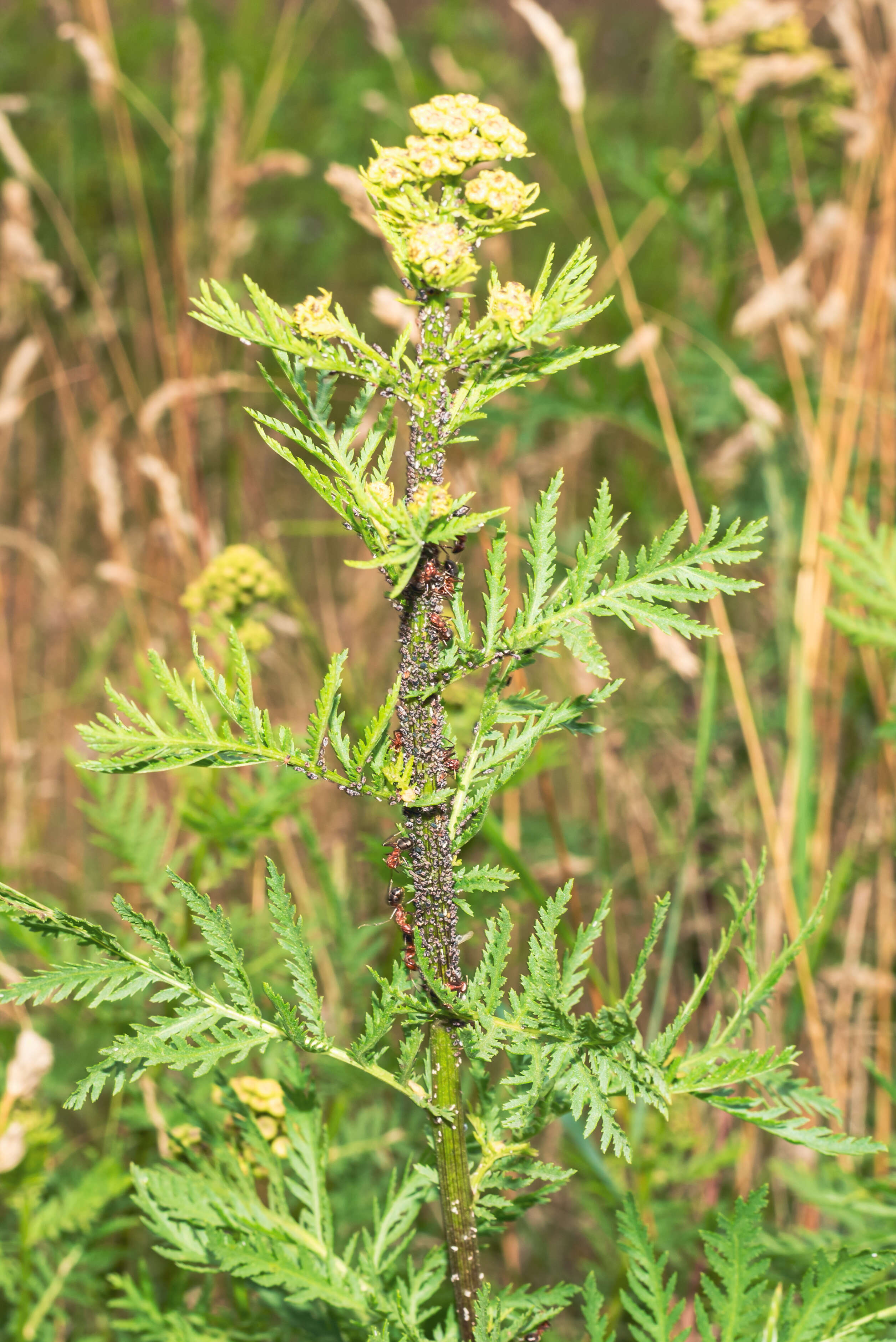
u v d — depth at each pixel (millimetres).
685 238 5125
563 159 6453
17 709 4969
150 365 5695
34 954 3002
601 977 3180
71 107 6898
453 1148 1493
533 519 1458
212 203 4457
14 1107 2457
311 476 1378
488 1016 1430
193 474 4262
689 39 3963
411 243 1271
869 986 3258
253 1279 1650
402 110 5855
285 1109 2086
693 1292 2797
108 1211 2744
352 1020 2852
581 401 3941
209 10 7387
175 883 1458
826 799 3502
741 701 3193
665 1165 2803
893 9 3850
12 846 4160
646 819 3912
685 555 1410
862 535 2688
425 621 1372
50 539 5648
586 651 1388
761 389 4121
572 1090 1454
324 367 1321
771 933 3344
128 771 1341
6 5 7082
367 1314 1673
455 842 1444
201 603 3051
